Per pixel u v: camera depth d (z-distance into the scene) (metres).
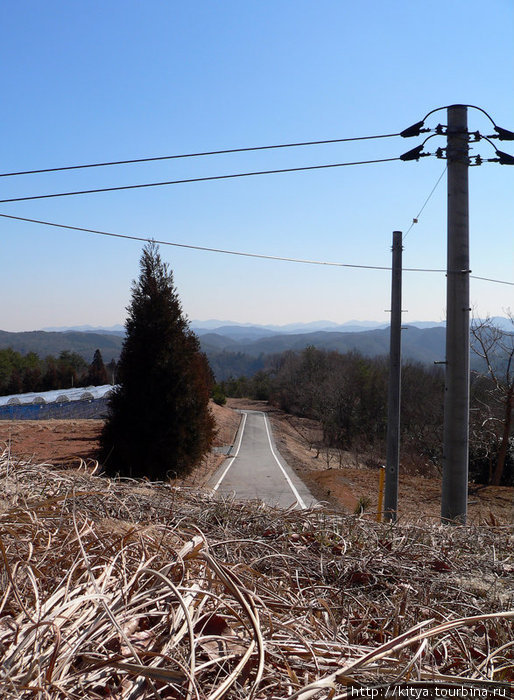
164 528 2.46
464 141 7.36
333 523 3.54
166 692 1.42
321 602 2.06
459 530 3.93
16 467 3.77
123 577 1.79
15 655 1.31
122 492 3.71
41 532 2.38
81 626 1.56
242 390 88.94
